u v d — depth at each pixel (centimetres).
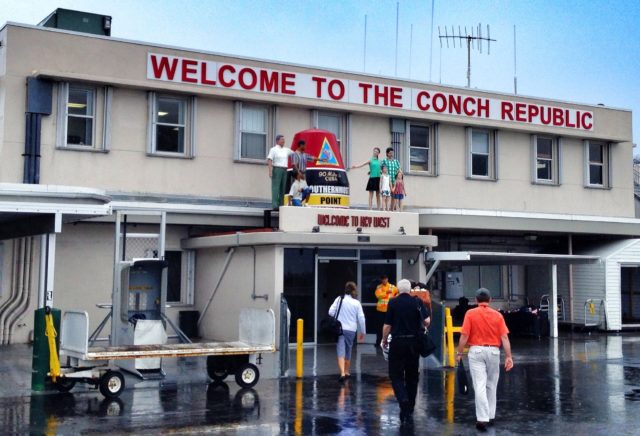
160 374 1473
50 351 1303
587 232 2539
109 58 2109
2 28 2038
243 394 1339
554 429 1083
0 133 2016
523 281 2825
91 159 2095
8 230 1692
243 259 2044
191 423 1102
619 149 2998
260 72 2294
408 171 2539
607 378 1552
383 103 2478
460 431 1068
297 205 2058
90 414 1153
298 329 1530
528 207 2770
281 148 2145
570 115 2841
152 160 2172
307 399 1298
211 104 2264
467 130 2666
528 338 2388
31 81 2016
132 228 2155
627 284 2881
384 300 2031
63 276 2050
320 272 2209
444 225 2277
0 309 1970
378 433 1055
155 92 2184
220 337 2109
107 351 1298
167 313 2189
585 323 2605
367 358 1820
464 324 1102
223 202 2239
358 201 2450
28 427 1062
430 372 1616
